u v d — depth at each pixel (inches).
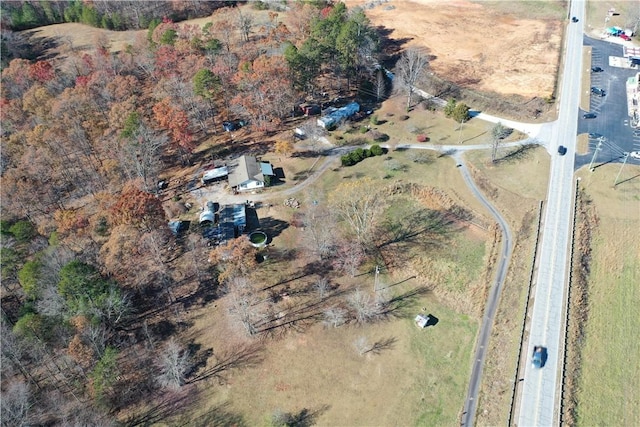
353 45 5526.6
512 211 4202.8
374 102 5821.9
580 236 3836.1
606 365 3019.2
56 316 3068.4
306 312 3543.3
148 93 5305.1
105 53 6008.9
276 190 4586.6
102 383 2960.1
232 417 2999.5
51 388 3147.1
